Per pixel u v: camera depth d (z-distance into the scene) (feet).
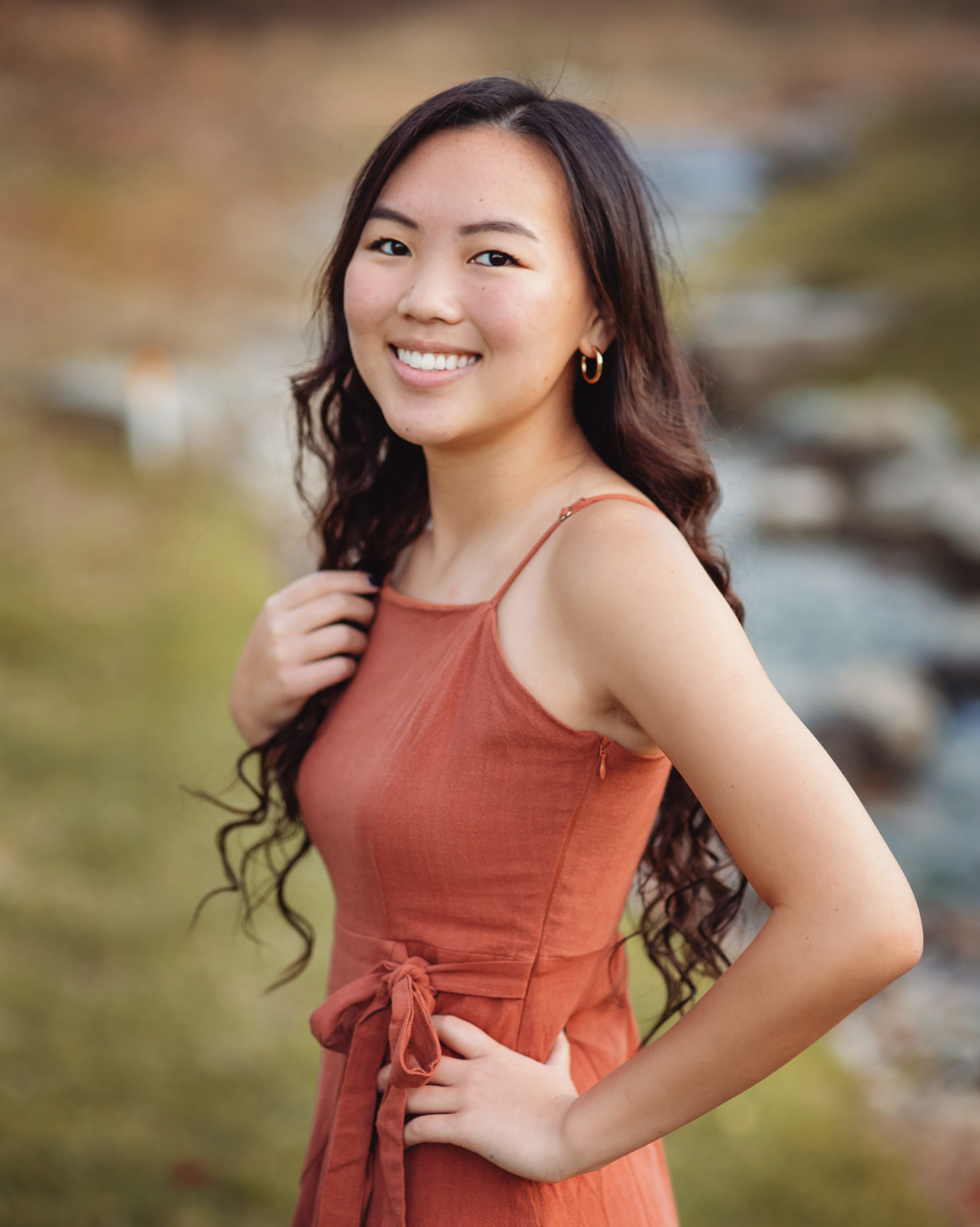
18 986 10.38
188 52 84.84
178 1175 8.52
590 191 4.18
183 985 10.83
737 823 3.59
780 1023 3.56
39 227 53.67
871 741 17.39
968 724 19.51
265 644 4.98
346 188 66.80
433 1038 4.14
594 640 3.82
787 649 21.68
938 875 15.08
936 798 17.06
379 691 4.63
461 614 4.33
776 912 3.58
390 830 4.16
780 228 56.70
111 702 16.81
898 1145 10.14
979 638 21.44
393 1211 4.19
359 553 5.53
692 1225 8.67
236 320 44.65
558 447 4.51
